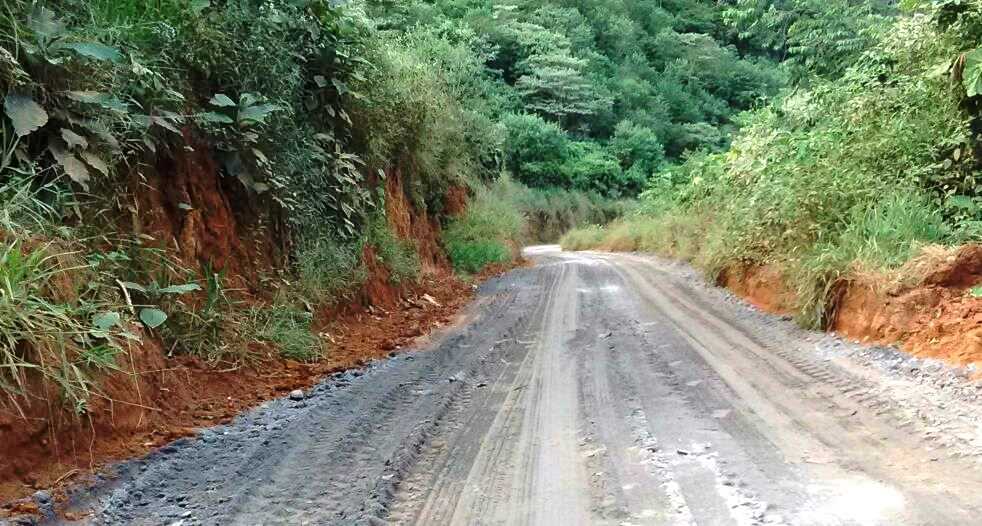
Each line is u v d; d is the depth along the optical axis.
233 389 6.07
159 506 3.64
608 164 47.94
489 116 25.83
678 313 9.65
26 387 3.88
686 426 4.64
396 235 13.39
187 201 6.88
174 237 6.55
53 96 5.27
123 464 4.20
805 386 5.52
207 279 6.71
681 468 3.88
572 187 46.56
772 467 3.82
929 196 8.38
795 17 20.67
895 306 6.78
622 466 3.97
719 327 8.43
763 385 5.61
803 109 15.10
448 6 47.56
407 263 12.84
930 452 3.91
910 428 4.34
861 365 6.08
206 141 7.37
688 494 3.52
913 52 10.82
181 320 6.11
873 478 3.59
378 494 3.68
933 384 5.23
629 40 62.34
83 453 4.18
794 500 3.36
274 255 8.35
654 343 7.58
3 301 3.84
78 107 5.44
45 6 5.59
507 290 13.95
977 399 4.75
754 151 15.38
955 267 6.62
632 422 4.79
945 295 6.55
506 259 20.47
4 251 4.09
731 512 3.27
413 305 11.70
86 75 5.57
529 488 3.73
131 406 4.73
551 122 48.38
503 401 5.56
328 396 5.91
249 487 3.86
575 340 8.09
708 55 60.66
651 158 51.25
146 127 6.03
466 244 19.11
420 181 17.06
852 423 4.53
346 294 9.52
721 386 5.63
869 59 13.37
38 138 5.25
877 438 4.21
